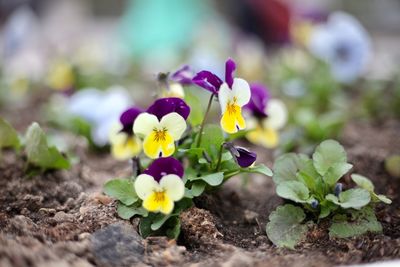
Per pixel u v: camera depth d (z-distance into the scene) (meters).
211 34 1.64
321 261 0.59
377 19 2.45
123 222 0.61
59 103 1.02
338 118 0.84
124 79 1.31
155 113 0.62
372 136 0.85
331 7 2.48
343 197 0.61
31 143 0.69
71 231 0.60
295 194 0.61
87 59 1.35
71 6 2.90
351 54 1.04
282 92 1.08
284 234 0.61
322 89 0.96
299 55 1.26
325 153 0.63
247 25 1.53
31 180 0.69
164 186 0.59
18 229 0.60
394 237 0.62
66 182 0.69
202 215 0.62
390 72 1.07
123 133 0.68
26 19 1.30
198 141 0.63
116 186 0.62
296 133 0.81
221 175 0.61
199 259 0.59
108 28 2.45
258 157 0.80
